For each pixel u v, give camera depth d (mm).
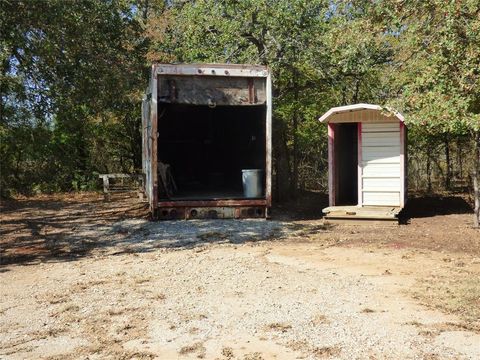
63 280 7242
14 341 4965
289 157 17797
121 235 10773
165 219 12391
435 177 19297
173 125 18250
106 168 21906
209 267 7828
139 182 18469
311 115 17516
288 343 4758
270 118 12359
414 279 6914
